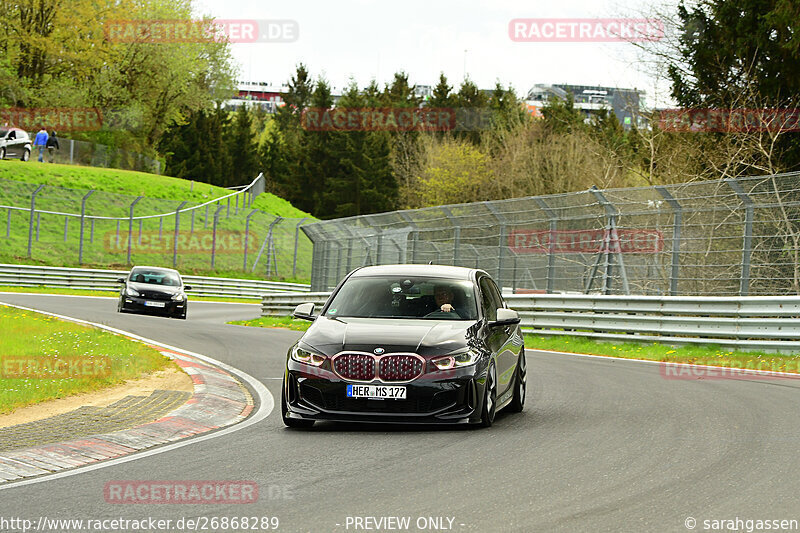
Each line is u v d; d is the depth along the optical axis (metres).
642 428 23.97
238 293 126.50
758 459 19.56
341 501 15.86
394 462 19.47
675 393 31.83
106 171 169.75
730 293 53.22
